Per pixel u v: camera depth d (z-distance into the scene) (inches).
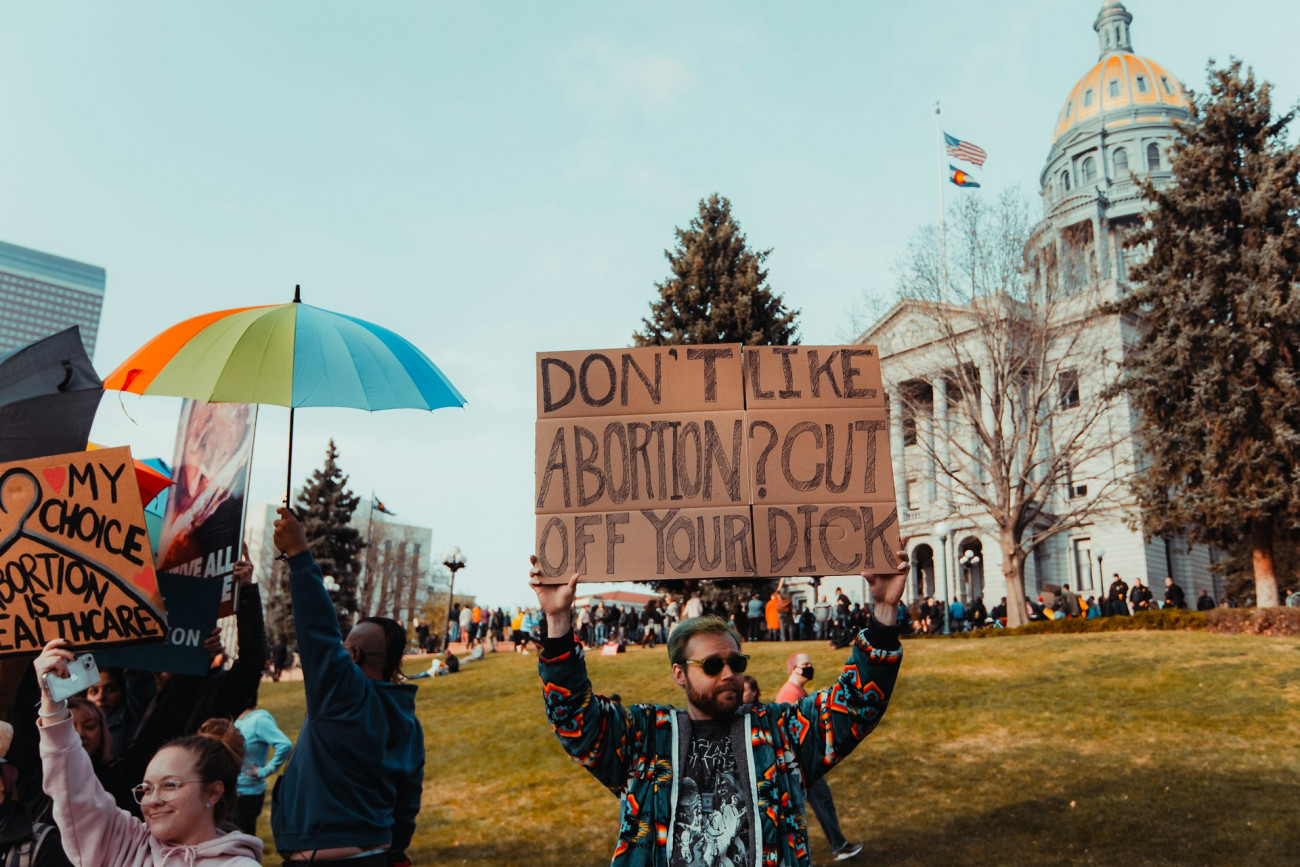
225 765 142.5
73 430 179.6
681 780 125.1
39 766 191.5
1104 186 3260.3
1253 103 1300.4
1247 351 1219.9
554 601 135.9
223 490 219.0
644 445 155.3
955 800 439.2
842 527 152.0
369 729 164.1
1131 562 2138.3
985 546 2251.5
